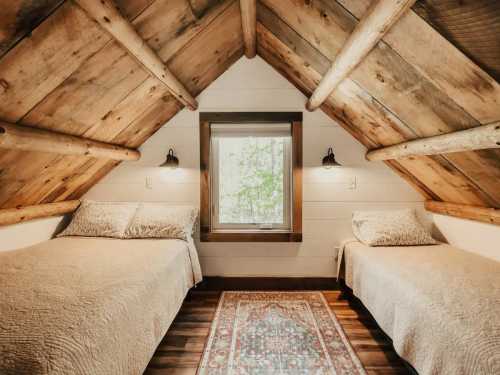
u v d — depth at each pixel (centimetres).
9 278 156
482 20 95
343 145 293
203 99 293
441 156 196
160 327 175
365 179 294
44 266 176
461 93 129
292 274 298
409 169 260
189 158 296
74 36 127
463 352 116
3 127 136
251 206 305
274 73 290
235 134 299
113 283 151
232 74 291
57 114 166
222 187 305
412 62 134
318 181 295
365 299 219
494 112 125
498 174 170
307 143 293
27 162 183
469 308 138
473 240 237
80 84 157
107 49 147
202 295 280
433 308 140
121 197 298
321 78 224
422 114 168
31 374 89
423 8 106
